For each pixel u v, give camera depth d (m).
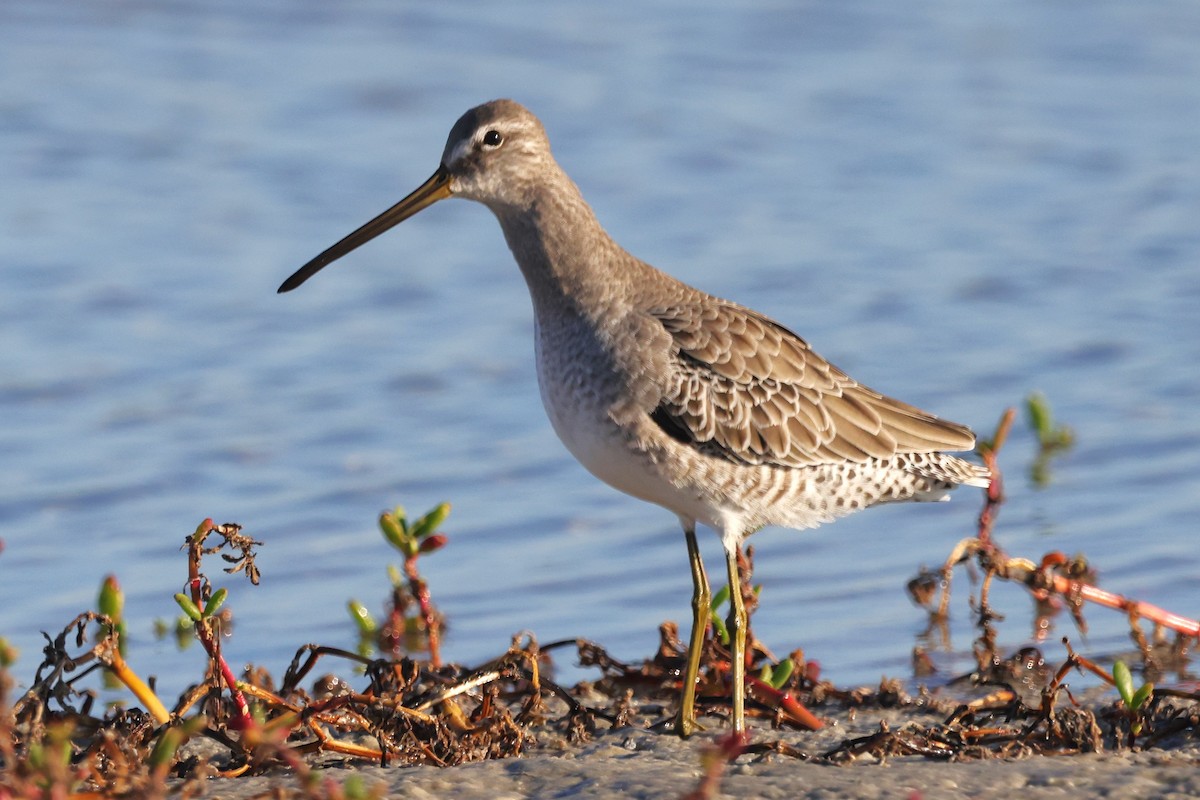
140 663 12.27
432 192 11.04
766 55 27.98
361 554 14.37
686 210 22.19
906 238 21.53
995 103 26.47
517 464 16.23
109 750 8.33
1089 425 16.78
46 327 18.67
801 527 10.68
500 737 9.67
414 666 10.11
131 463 15.92
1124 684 9.60
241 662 12.30
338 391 17.59
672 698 10.94
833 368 10.69
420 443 16.59
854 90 26.69
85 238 20.69
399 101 25.14
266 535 14.69
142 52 26.61
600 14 29.28
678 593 13.66
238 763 9.09
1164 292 19.94
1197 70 28.12
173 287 19.64
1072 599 12.02
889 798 8.05
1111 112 26.23
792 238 21.36
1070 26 30.17
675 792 8.26
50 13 27.81
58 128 23.70
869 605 13.30
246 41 27.36
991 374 17.88
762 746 9.05
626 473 10.30
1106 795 8.05
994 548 12.26
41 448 16.22
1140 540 14.31
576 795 8.30
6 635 12.70
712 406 10.11
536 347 10.69
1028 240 21.47
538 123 10.79
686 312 10.34
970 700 11.06
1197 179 23.55
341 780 8.65
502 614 13.29
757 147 24.42
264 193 22.19
